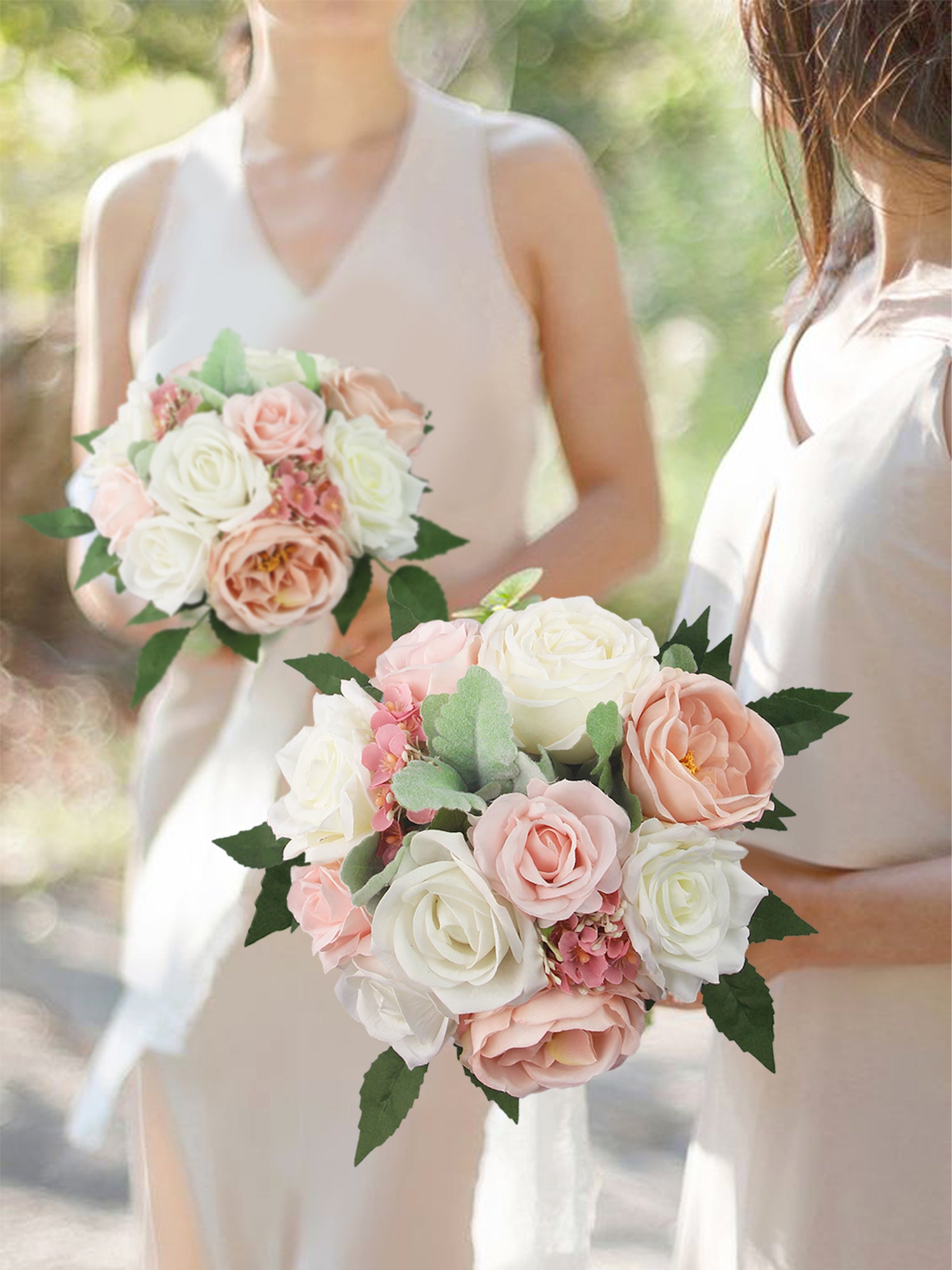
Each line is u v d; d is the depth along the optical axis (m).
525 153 2.23
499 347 2.23
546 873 1.14
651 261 8.98
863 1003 1.52
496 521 2.28
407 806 1.15
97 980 5.02
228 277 2.27
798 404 1.64
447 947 1.15
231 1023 2.15
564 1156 2.30
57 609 7.97
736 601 1.64
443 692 1.24
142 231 2.36
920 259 1.53
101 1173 3.78
